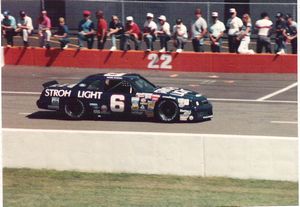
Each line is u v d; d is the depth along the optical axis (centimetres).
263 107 5159
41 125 4519
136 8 8438
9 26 7150
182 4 8438
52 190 3097
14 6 8844
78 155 3422
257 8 8425
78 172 3416
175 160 3331
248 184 3197
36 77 6494
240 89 5909
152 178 3300
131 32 6938
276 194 3022
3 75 6581
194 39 6819
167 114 4591
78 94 4688
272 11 8325
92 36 7062
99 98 4650
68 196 2992
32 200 2920
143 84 4700
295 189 3105
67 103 4700
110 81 4681
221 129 4375
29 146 3469
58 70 6900
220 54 6694
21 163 3484
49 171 3431
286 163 3225
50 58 7069
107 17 8650
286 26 6700
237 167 3278
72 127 4453
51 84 4822
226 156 3284
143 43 7712
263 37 6706
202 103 4603
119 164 3384
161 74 6662
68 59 7038
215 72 6712
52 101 4728
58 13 8988
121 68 6919
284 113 4919
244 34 6694
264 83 6181
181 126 4469
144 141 3347
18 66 7100
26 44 7200
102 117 4738
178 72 6769
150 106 4591
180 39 6831
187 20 8438
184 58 6775
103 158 3397
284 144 3216
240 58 6656
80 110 4694
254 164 3259
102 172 3400
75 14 8912
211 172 3306
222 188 3127
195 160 3312
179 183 3219
